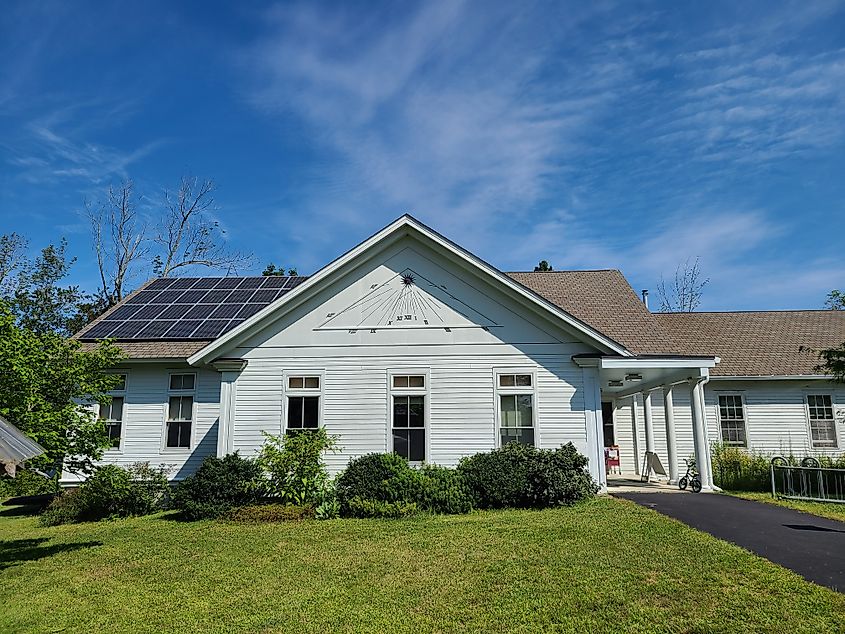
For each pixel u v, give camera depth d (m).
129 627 6.93
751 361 22.98
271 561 9.70
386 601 7.60
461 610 7.20
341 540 11.09
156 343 18.80
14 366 11.27
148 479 16.72
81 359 12.95
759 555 9.02
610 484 18.56
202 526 13.09
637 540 10.04
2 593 8.34
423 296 16.77
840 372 18.89
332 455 16.16
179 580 8.77
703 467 16.58
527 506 14.11
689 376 17.16
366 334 16.67
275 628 6.80
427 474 14.55
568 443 15.41
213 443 17.98
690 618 6.70
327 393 16.47
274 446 15.28
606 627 6.56
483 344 16.44
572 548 9.70
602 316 20.78
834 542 9.83
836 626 6.33
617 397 22.36
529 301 16.25
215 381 18.33
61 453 12.23
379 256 17.05
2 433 7.27
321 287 16.88
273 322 16.84
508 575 8.42
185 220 41.09
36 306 40.41
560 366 16.22
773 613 6.72
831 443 22.12
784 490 16.20
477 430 16.06
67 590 8.45
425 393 16.31
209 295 22.23
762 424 22.31
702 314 27.11
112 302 39.22
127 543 11.48
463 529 11.59
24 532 13.55
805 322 25.98
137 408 18.33
